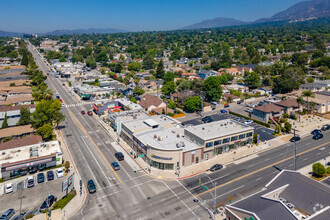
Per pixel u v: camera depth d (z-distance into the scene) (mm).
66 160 79562
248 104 139875
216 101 148500
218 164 75000
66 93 178875
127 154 84438
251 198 54594
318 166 68688
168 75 188125
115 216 54500
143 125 93125
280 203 49844
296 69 173500
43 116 98125
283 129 103375
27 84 181000
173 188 64938
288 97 143375
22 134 98125
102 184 66688
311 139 95750
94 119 122312
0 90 159250
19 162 69188
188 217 54125
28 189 64438
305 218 48312
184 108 137750
